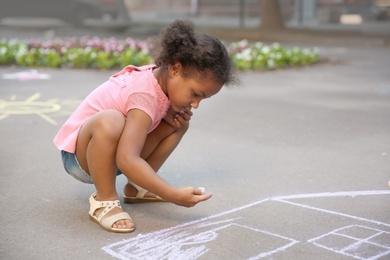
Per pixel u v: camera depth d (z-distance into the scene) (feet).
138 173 10.11
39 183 13.53
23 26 76.07
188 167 14.84
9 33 67.72
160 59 10.34
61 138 11.18
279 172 14.40
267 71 35.50
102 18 81.30
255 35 64.28
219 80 10.16
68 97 25.14
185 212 11.63
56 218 11.35
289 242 10.17
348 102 24.75
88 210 11.80
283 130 19.21
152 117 10.46
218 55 10.06
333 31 66.90
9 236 10.46
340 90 28.25
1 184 13.43
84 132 10.63
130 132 10.28
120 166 10.25
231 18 113.80
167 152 11.88
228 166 14.94
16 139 17.75
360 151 16.44
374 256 9.61
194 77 10.07
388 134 18.65
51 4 75.46
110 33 69.26
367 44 59.00
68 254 9.73
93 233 10.60
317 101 24.97
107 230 10.69
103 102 10.84
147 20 97.19
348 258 9.55
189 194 10.04
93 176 10.78
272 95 26.53
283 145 17.16
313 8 102.99
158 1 129.18
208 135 18.42
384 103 24.52
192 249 9.89
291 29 67.77
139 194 12.03
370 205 12.02
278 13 68.18
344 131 19.08
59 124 19.92
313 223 11.04
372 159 15.58
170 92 10.43
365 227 10.84
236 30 67.97
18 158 15.65
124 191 12.12
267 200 12.34
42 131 18.84
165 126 11.58
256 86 29.37
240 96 26.22
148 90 10.48
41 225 10.99
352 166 14.92
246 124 20.12
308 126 19.84
